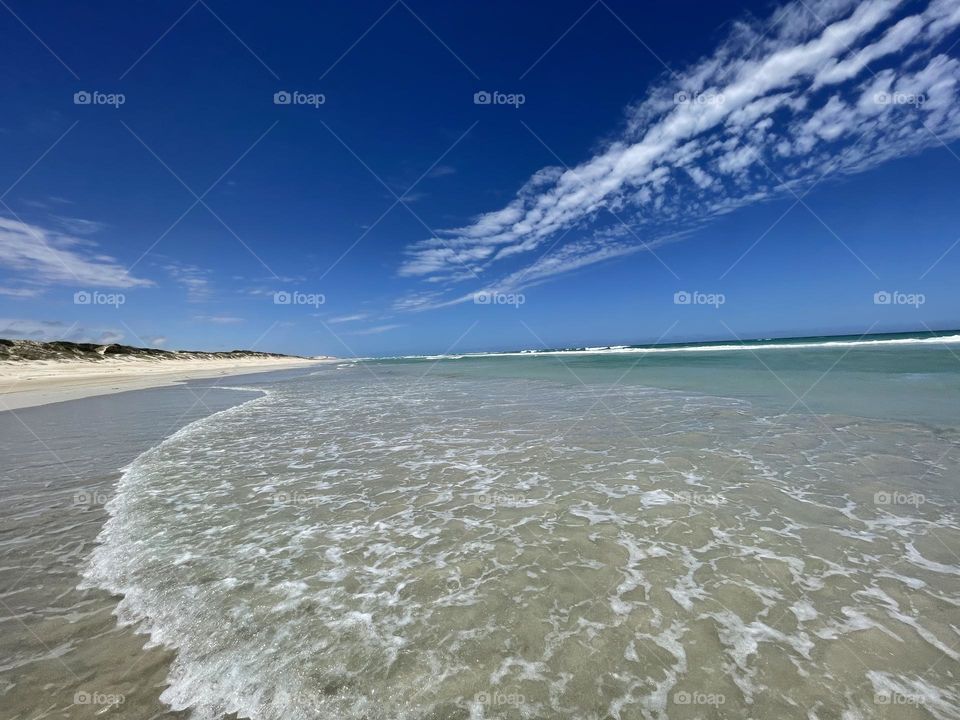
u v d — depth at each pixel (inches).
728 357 1403.8
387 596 160.6
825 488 250.1
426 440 402.9
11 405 718.5
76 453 378.0
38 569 184.5
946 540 187.9
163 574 179.2
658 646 131.6
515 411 538.6
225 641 137.9
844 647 128.6
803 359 1133.1
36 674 125.1
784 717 106.4
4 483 298.0
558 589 162.4
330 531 217.2
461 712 109.8
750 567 173.0
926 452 304.0
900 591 154.2
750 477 272.2
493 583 167.3
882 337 2859.3
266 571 180.1
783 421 412.8
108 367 1825.8
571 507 238.4
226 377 1574.8
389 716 109.2
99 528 225.5
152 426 504.7
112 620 150.1
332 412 590.2
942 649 126.4
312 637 138.6
